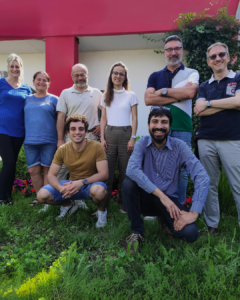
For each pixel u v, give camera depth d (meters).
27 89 3.89
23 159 4.61
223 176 3.53
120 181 3.60
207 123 2.70
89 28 5.70
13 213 3.15
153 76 3.13
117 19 5.61
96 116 3.71
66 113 3.63
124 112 3.45
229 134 2.56
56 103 3.73
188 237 2.16
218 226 2.90
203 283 1.85
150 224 2.83
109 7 5.59
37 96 3.67
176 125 2.88
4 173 3.62
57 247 2.42
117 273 1.96
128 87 3.66
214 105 2.58
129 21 5.58
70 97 3.54
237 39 5.52
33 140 3.48
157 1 5.43
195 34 5.38
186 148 2.38
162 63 6.41
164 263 2.03
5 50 6.81
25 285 1.72
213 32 5.31
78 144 2.91
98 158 2.98
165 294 1.70
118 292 1.75
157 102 2.95
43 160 3.61
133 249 2.27
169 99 2.88
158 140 2.32
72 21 5.75
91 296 1.70
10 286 1.75
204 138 2.72
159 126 2.27
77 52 6.02
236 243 2.47
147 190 2.29
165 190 2.42
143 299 1.71
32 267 2.00
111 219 3.03
